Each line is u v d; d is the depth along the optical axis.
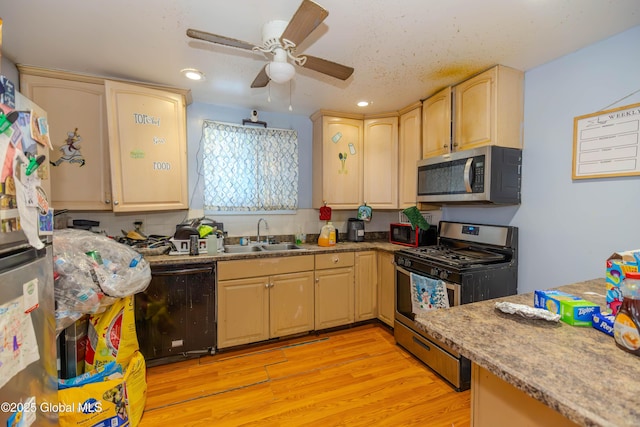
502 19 1.49
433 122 2.50
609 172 1.66
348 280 2.75
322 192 2.95
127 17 1.46
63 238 1.50
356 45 1.73
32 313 1.02
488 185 1.96
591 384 0.64
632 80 1.57
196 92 2.47
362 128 3.08
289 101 2.69
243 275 2.33
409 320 2.29
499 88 1.99
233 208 2.85
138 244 2.33
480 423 0.98
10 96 0.93
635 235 1.57
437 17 1.47
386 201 3.00
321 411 1.68
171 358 2.20
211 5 1.37
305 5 1.10
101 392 1.37
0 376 0.84
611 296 1.00
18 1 1.32
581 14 1.45
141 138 2.17
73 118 2.04
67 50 1.76
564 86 1.87
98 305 1.43
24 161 0.99
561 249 1.89
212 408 1.70
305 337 2.63
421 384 1.93
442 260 2.03
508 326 0.96
